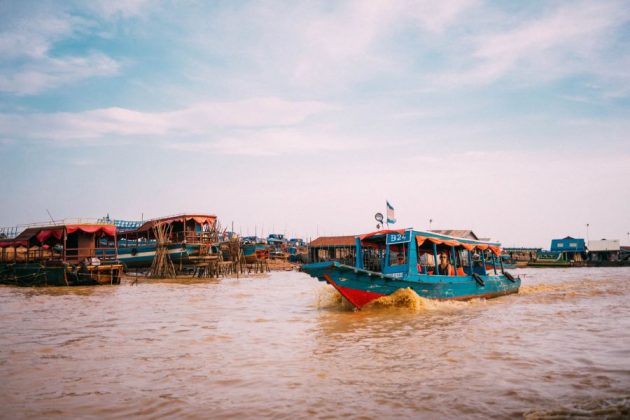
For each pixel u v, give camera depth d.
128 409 6.88
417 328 13.67
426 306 18.02
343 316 16.25
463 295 20.70
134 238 54.66
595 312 17.08
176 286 32.66
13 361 9.83
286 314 17.08
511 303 20.58
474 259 25.30
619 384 7.73
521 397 7.16
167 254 42.81
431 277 18.75
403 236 18.78
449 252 23.38
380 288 17.42
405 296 17.64
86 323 15.05
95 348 11.12
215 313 17.48
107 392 7.70
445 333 12.78
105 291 28.17
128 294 25.98
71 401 7.26
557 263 78.31
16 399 7.36
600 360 9.40
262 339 12.23
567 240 88.25
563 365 9.04
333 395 7.44
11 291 28.28
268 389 7.81
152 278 42.09
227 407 6.94
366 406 6.88
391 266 18.95
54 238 38.25
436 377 8.38
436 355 10.13
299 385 8.02
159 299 22.98
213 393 7.62
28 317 16.48
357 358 9.98
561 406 6.69
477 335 12.41
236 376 8.62
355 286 17.03
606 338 11.77
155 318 16.19
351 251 66.25
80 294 26.03
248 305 20.17
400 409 6.73
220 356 10.27
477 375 8.44
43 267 32.47
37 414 6.69
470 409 6.66
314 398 7.30
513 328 13.48
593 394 7.23
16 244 37.59
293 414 6.60
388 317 15.90
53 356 10.29
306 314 16.97
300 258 77.44
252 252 60.16
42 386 8.05
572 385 7.73
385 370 8.95
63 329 13.86
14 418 6.53
